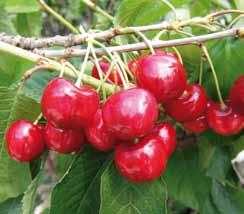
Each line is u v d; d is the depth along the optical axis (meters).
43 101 0.29
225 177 0.42
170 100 0.31
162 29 0.33
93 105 0.29
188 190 0.43
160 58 0.30
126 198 0.32
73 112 0.29
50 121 0.29
